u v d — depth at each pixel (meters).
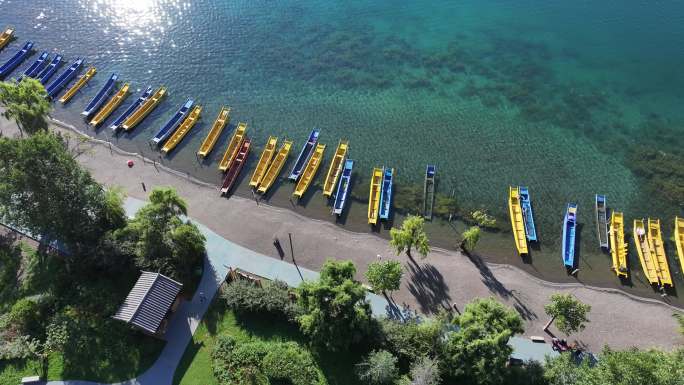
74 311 53.72
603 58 97.38
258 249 62.91
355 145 79.19
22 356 50.50
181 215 66.62
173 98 87.81
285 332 53.34
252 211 68.25
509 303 58.25
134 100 87.00
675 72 93.75
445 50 100.25
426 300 57.88
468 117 84.81
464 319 48.50
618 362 43.31
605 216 68.19
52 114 83.38
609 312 58.09
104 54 97.44
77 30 103.62
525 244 64.19
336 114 85.06
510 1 114.38
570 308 51.22
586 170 75.69
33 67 92.56
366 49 100.50
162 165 75.12
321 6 112.94
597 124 83.56
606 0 114.00
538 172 75.31
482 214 67.19
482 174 74.81
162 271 55.38
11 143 52.69
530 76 93.50
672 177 74.38
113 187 70.69
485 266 62.50
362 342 51.31
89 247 56.38
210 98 88.00
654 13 109.12
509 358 50.78
